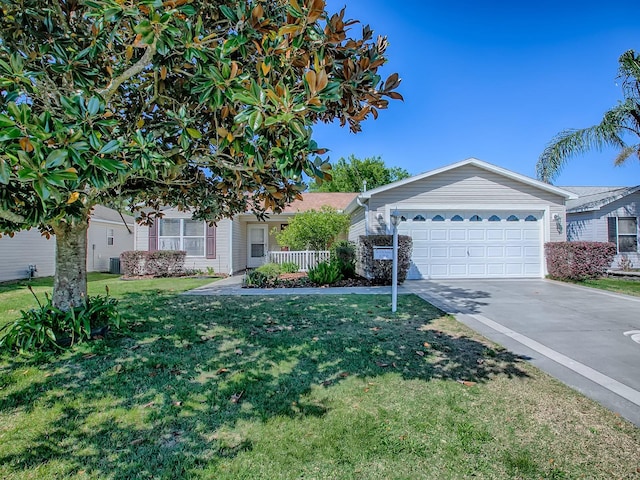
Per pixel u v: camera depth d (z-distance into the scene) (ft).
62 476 6.71
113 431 8.20
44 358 12.45
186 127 9.80
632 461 7.03
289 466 6.96
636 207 42.68
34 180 6.21
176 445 7.66
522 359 12.42
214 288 29.68
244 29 8.66
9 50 10.08
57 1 10.78
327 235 42.22
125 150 8.51
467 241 35.42
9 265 38.65
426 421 8.49
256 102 7.35
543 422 8.42
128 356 12.80
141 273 41.96
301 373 11.32
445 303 22.16
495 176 35.60
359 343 14.11
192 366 11.93
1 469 6.88
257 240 54.60
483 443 7.63
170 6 7.62
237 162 10.77
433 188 35.32
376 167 101.65
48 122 6.57
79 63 10.11
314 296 24.81
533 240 35.78
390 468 6.88
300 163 8.11
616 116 35.45
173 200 17.03
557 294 25.63
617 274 37.68
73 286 14.51
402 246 30.86
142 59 9.73
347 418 8.65
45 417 8.77
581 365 11.86
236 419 8.66
